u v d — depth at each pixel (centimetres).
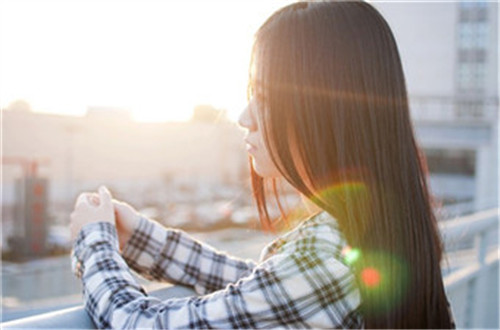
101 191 73
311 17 59
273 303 55
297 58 58
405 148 59
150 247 77
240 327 55
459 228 158
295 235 62
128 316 56
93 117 2141
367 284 56
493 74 2488
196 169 2584
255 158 64
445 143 1989
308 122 57
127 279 61
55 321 56
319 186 57
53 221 1847
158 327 56
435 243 62
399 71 61
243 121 63
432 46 2603
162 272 78
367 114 57
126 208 78
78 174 2067
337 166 56
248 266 82
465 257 201
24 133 1772
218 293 58
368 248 55
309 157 57
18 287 255
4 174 1656
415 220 58
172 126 2511
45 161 1894
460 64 2566
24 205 1071
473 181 2270
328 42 58
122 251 77
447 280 173
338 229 58
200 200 2481
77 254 66
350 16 59
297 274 56
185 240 80
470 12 2531
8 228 1266
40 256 956
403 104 60
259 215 77
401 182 58
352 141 56
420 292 57
